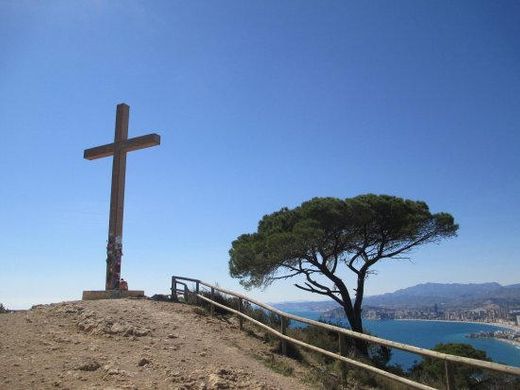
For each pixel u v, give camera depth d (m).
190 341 10.24
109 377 6.86
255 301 12.30
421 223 19.77
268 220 21.66
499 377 9.55
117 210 16.67
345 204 19.22
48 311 11.80
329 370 10.00
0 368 6.82
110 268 16.30
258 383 7.76
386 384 9.98
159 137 16.77
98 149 17.55
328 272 19.36
